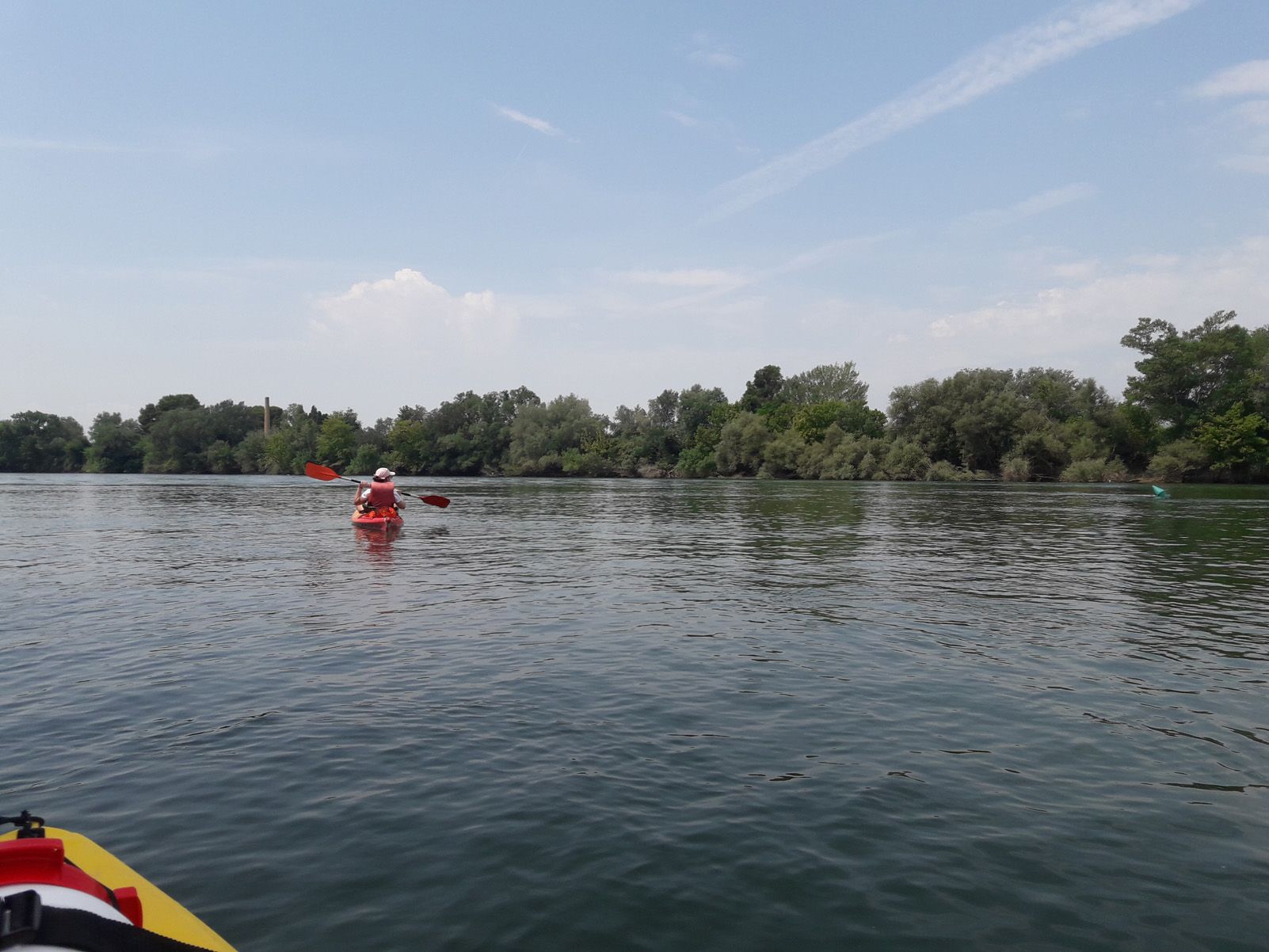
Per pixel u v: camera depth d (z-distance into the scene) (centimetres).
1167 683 689
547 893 369
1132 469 6406
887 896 369
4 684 679
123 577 1276
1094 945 333
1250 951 328
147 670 723
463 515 2764
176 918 302
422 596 1105
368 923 345
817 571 1359
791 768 511
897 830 430
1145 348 6222
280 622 934
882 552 1639
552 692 661
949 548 1708
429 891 371
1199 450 5753
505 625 918
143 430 10050
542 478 8200
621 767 511
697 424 8431
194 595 1116
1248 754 533
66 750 534
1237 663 754
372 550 1672
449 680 696
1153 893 371
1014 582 1233
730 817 445
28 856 232
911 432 6706
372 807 454
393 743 549
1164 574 1321
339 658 766
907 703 637
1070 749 541
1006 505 3278
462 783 487
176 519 2541
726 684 687
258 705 627
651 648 810
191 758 521
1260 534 2022
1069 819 443
